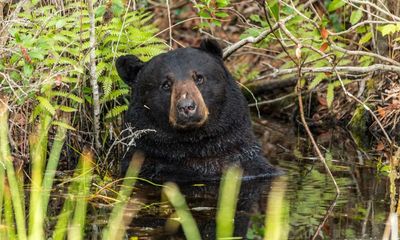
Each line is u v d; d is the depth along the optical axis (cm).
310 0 1452
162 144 1196
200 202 1050
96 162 1254
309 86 1502
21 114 1186
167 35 1805
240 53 1645
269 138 1498
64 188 1123
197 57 1173
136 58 1223
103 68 1248
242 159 1209
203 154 1197
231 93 1200
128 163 1216
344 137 1485
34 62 1169
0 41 1125
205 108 1139
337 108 1597
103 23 1310
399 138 1429
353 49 1552
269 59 1736
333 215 968
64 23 1119
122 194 1095
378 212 981
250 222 950
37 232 770
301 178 1182
